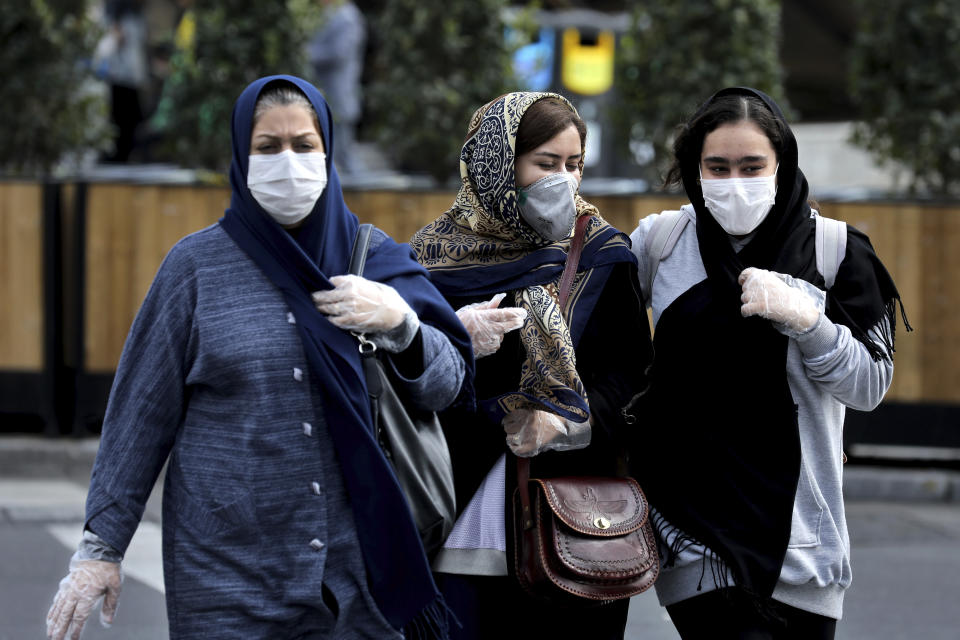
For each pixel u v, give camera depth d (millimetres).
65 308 30469
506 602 11453
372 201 29641
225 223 9750
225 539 9414
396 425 10070
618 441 11578
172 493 9609
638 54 31500
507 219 11547
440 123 32406
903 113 31859
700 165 11367
